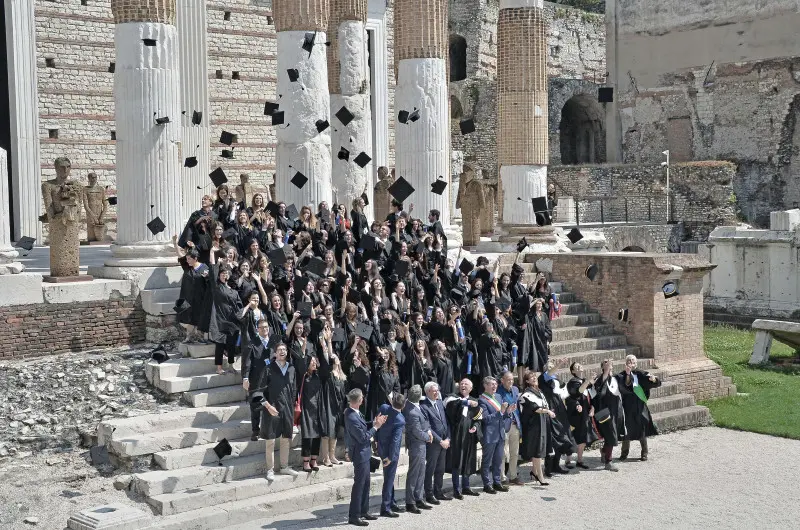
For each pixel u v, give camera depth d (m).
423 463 14.88
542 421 16.38
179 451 14.90
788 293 35.22
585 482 16.69
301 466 15.55
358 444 14.09
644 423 17.95
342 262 18.34
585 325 23.19
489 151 49.84
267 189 31.92
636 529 14.20
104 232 28.66
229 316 16.62
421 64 23.42
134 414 15.67
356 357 15.67
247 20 32.56
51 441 15.12
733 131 50.62
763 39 49.28
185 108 25.83
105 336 17.75
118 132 18.38
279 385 14.86
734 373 25.50
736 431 20.41
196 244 18.03
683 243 44.59
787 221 35.28
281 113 19.81
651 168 46.09
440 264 19.83
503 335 18.98
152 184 18.30
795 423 20.58
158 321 17.98
